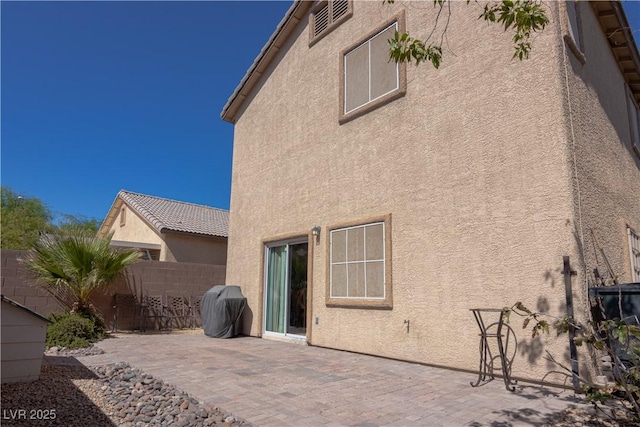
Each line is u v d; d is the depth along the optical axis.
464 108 7.15
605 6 8.03
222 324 11.16
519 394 5.21
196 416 4.34
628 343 3.94
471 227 6.73
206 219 21.95
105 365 6.93
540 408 4.60
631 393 3.98
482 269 6.49
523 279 5.99
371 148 8.76
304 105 10.88
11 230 25.95
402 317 7.55
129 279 13.05
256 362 7.36
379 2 9.23
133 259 12.06
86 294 10.93
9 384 5.49
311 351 8.69
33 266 10.58
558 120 5.95
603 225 6.51
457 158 7.12
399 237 7.85
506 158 6.45
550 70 6.14
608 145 7.45
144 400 4.98
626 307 4.93
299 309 10.13
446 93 7.48
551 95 6.09
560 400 4.90
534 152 6.13
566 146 5.83
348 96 9.62
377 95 8.87
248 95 13.40
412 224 7.66
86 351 8.34
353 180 9.05
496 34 6.87
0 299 5.48
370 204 8.55
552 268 5.71
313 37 10.97
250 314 11.65
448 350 6.76
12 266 10.70
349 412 4.46
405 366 7.04
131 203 20.80
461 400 4.95
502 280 6.23
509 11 4.50
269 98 12.36
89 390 5.46
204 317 11.91
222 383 5.74
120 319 12.62
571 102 6.21
